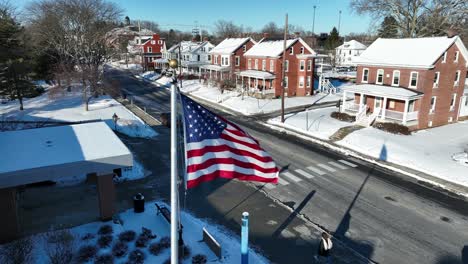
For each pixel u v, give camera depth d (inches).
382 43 1363.2
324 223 578.6
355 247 512.7
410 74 1193.4
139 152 919.7
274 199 661.9
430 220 594.9
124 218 565.6
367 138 1050.7
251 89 1867.6
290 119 1316.4
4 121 1179.3
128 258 447.2
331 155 932.6
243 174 334.3
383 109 1184.8
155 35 3331.7
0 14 1772.9
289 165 848.9
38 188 670.5
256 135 1124.5
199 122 317.1
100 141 593.6
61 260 422.0
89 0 1824.6
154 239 496.7
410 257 491.2
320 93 1950.1
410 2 1855.3
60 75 1520.7
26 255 431.8
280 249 503.2
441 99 1246.3
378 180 765.3
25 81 1627.7
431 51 1182.9
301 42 1815.9
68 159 503.8
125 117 1304.1
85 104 1473.9
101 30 1840.6
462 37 1819.6
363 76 1354.6
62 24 1770.4
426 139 1067.3
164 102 1680.6
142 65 3223.4
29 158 505.7
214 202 645.9
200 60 2672.2
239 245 502.6
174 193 256.7
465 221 593.6
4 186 453.4
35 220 548.7
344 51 3575.3
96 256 444.5
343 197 677.9
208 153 319.0
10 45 1572.3
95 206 599.8
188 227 543.2
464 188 729.6
